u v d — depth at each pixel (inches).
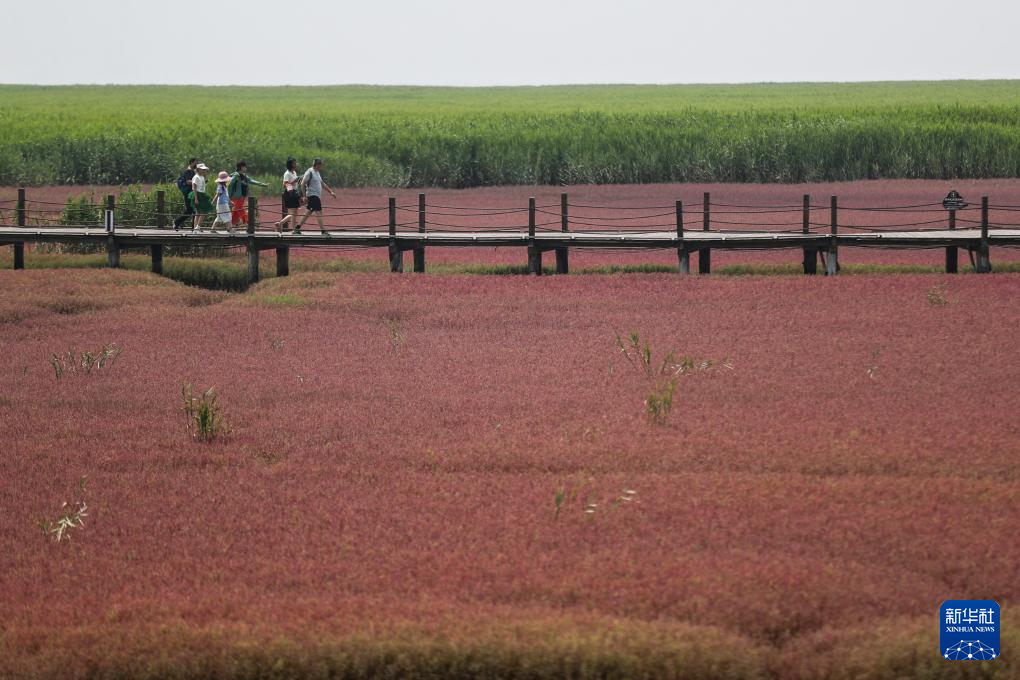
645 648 1205.1
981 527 1572.3
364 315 3543.3
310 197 4379.9
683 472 1891.0
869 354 2854.3
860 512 1644.9
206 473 1950.1
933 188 7691.9
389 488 1831.9
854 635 1244.5
